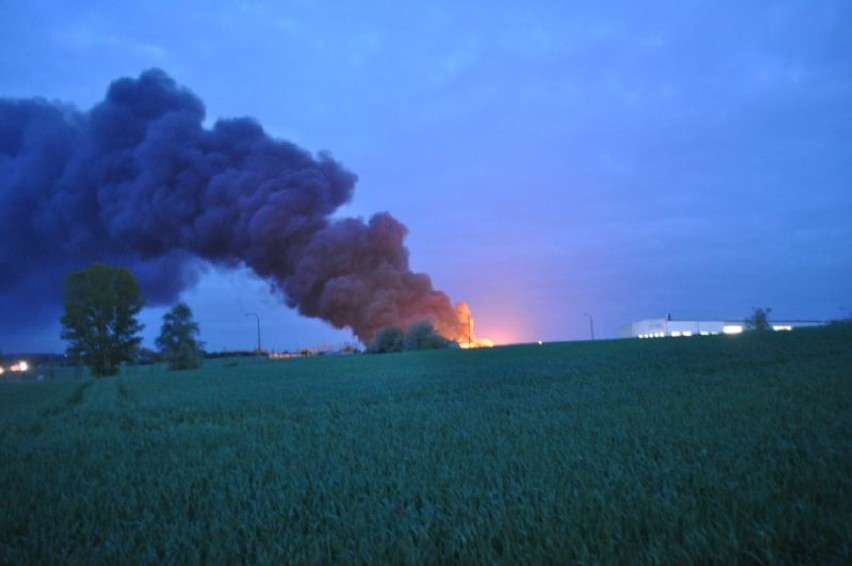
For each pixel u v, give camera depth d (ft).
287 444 24.58
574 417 28.35
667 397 35.42
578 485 14.62
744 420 23.85
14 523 14.01
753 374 46.93
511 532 11.25
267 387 68.08
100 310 192.34
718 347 88.28
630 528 11.07
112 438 31.12
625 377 53.88
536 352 117.39
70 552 11.93
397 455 20.47
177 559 11.10
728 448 18.02
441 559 10.31
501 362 92.63
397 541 11.02
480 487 14.99
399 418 32.76
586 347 125.80
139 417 42.37
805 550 9.77
